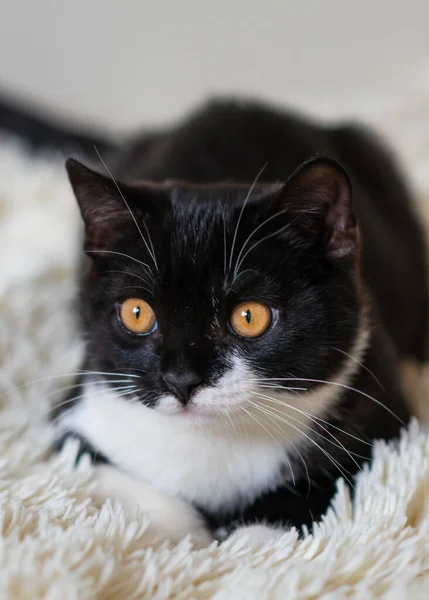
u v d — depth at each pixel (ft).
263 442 1.15
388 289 1.40
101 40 2.53
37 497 1.07
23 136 2.56
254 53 2.49
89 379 1.21
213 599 0.94
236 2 2.42
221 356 1.08
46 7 2.50
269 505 1.16
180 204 1.15
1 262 1.68
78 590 0.90
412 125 2.20
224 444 1.15
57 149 2.46
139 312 1.11
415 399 1.39
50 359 1.44
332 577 0.96
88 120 2.60
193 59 2.52
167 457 1.17
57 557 0.93
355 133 1.64
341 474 1.16
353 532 1.03
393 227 1.57
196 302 1.09
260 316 1.09
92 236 1.18
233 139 1.51
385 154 1.68
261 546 1.03
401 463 1.11
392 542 1.00
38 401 1.34
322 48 2.45
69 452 1.18
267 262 1.09
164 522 1.10
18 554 0.93
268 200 1.10
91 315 1.19
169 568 0.97
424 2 2.32
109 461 1.20
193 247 1.10
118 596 0.94
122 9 2.48
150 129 1.75
